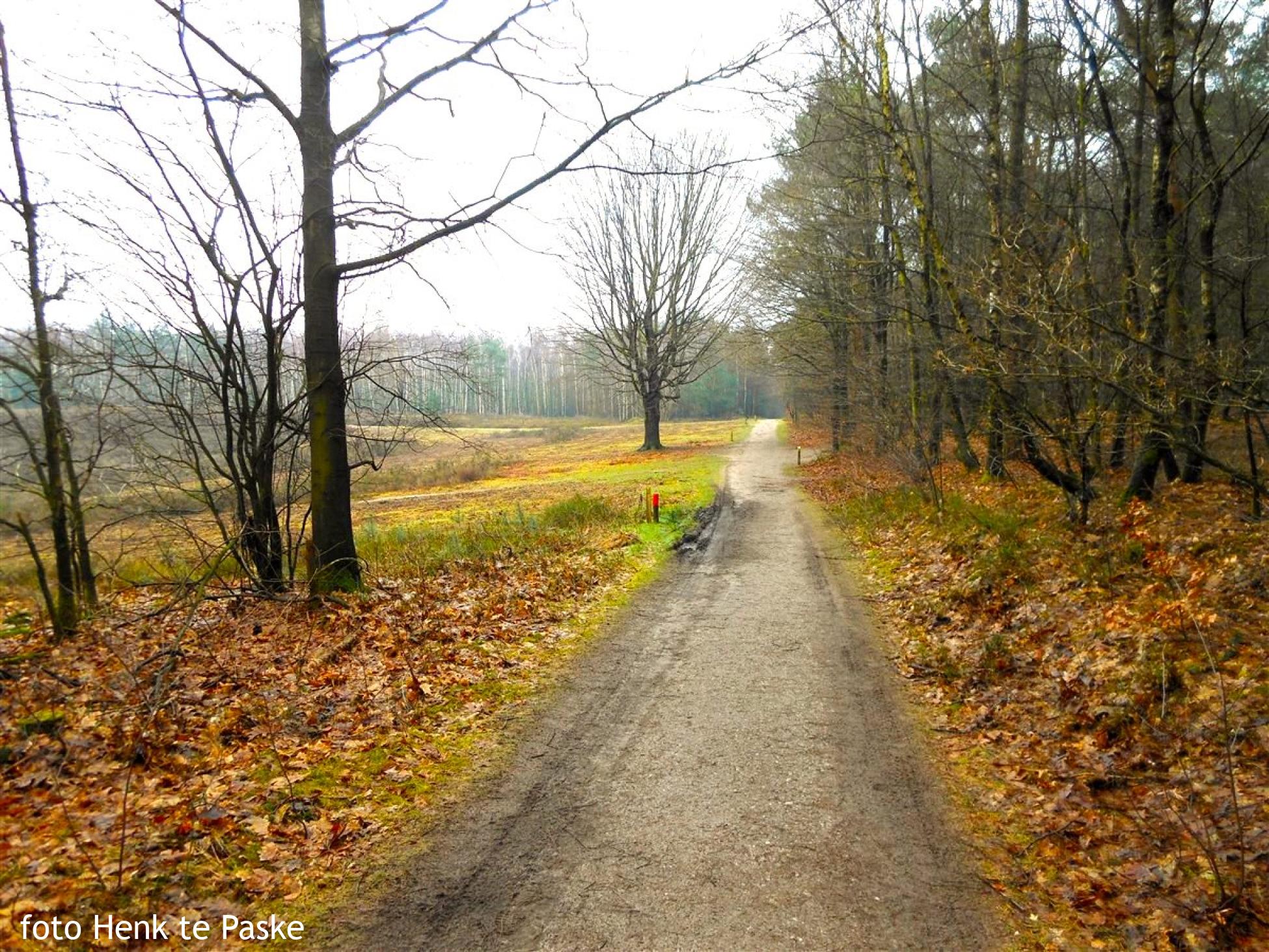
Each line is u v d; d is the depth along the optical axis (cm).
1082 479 1041
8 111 655
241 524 855
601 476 3052
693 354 4588
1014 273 986
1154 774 497
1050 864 423
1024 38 1282
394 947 356
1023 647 754
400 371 995
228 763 502
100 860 385
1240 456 1307
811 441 4075
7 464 708
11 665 628
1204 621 638
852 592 1112
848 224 1922
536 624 909
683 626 942
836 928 371
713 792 514
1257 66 1460
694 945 358
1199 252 1122
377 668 693
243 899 379
